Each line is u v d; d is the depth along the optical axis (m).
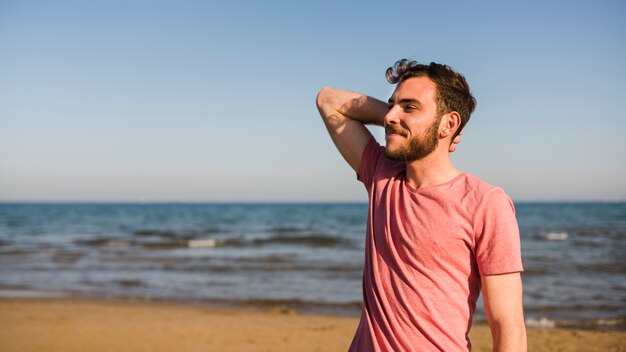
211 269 16.41
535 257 19.08
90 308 10.03
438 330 1.58
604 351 6.55
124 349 6.89
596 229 36.66
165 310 9.98
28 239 31.30
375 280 1.70
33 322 8.44
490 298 1.55
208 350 6.85
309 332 7.83
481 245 1.57
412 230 1.64
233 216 69.88
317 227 43.41
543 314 9.67
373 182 1.89
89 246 26.06
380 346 1.64
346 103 2.13
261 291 12.45
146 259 19.39
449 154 1.75
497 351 1.52
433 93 1.68
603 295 11.53
